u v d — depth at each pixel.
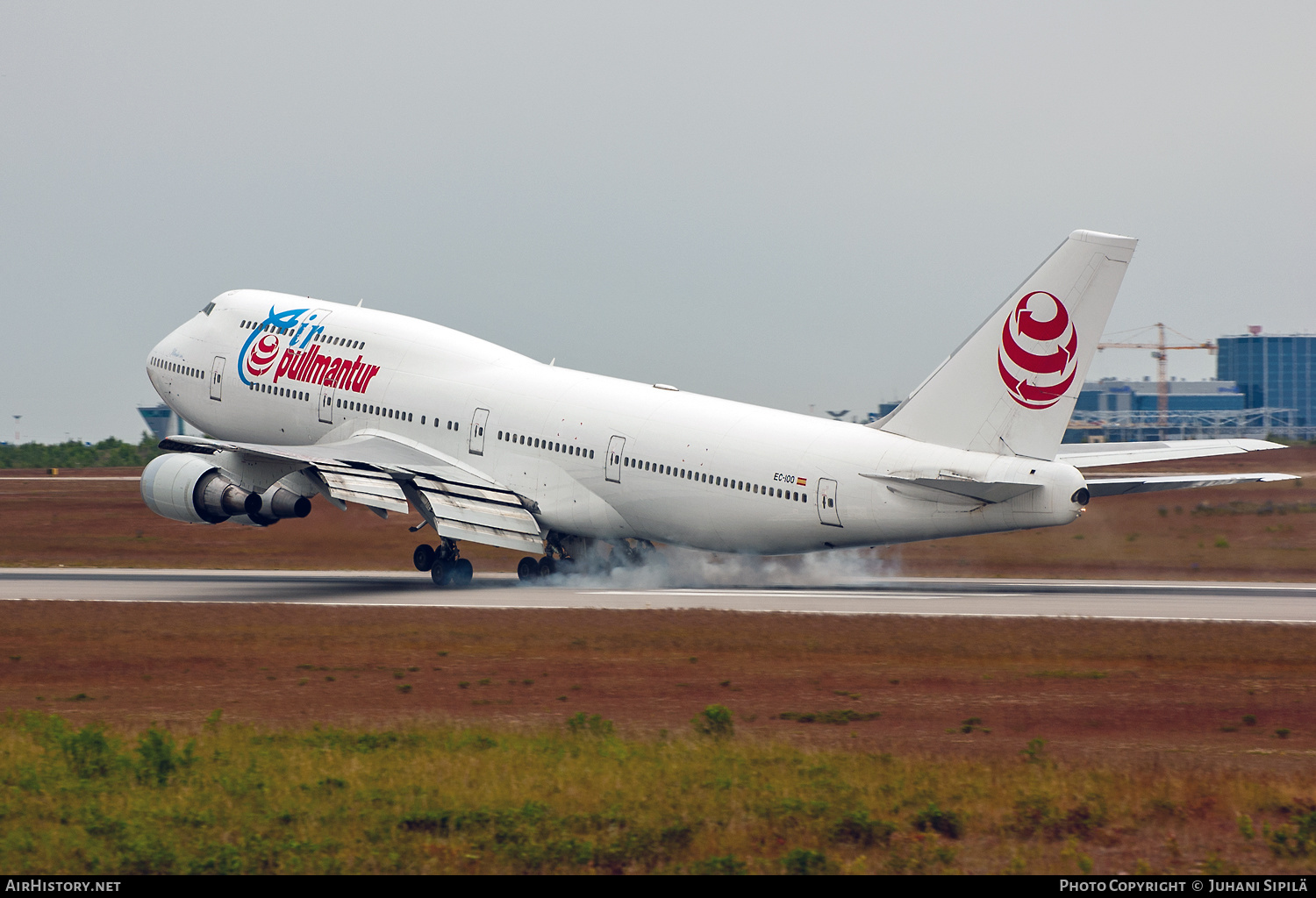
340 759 51.78
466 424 128.88
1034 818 45.31
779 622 93.50
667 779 49.03
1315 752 58.03
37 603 105.69
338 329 140.88
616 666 79.12
